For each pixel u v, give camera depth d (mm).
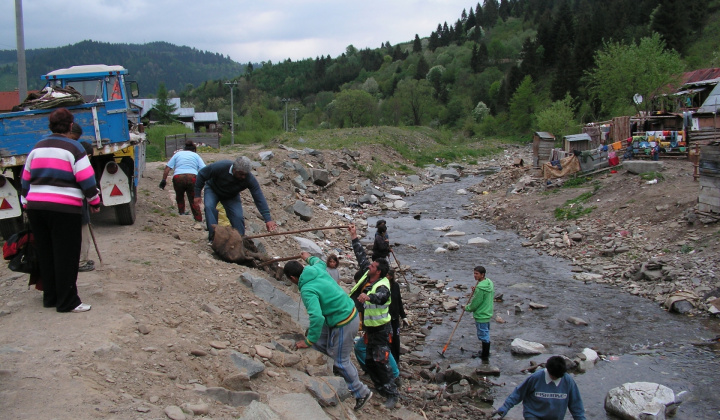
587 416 6641
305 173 21891
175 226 9891
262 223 13711
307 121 80000
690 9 71438
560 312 10297
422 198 25375
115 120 8891
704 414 6609
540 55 90875
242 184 8391
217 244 8273
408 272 12992
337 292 5676
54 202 5191
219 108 121938
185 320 5738
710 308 9859
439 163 37750
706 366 7922
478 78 103062
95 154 8711
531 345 8578
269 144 32438
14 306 5637
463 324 9789
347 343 5688
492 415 6594
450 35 158375
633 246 13391
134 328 5207
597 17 85062
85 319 5289
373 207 22172
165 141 29125
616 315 10078
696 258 11602
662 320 9773
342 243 15211
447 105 89438
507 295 11359
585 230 15500
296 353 5930
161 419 3855
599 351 8547
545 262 13875
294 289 8461
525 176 24453
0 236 8703
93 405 3867
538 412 5441
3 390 3924
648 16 80938
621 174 19047
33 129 8250
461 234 17359
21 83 14438
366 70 151750
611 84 37062
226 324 5969
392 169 31516
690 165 18109
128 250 7773
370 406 5996
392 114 70938
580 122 54938
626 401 6590
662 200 15117
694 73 40719
